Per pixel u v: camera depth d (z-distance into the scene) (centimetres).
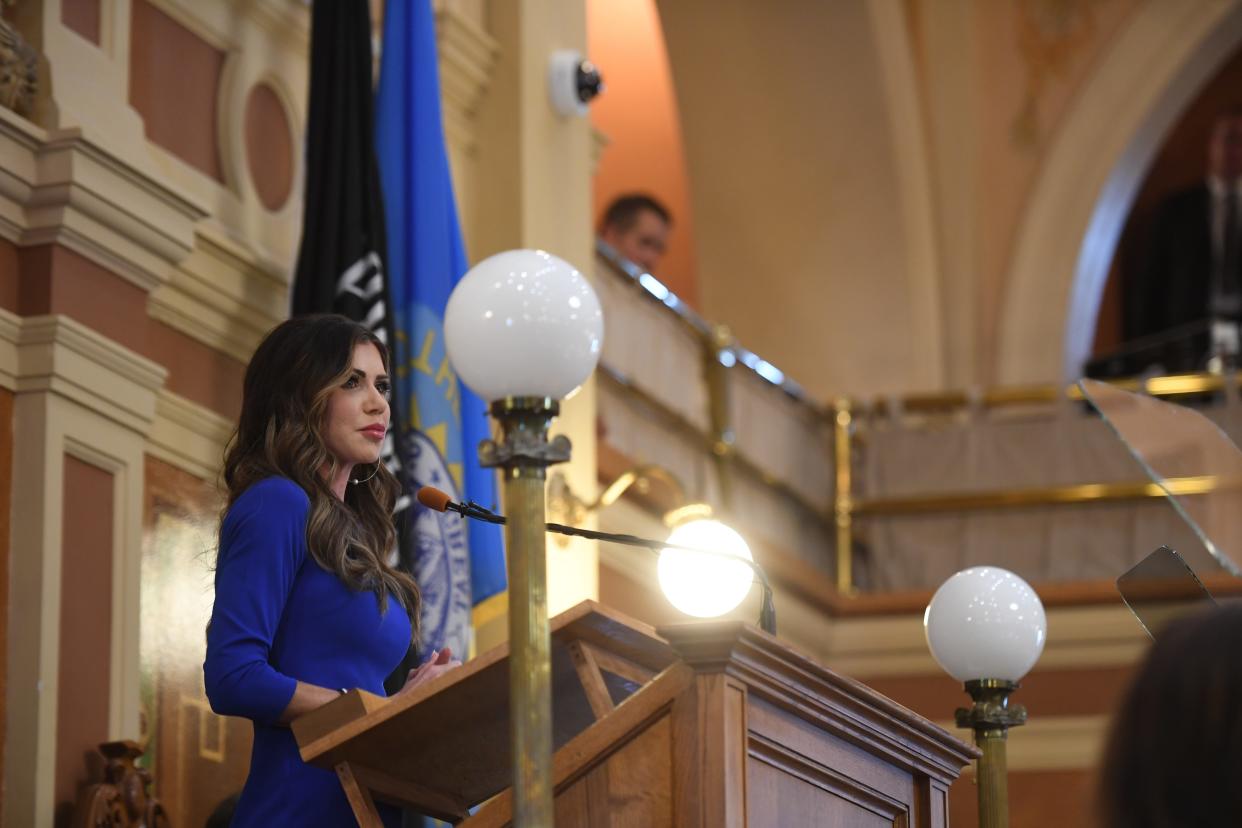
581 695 326
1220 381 1173
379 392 381
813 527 1155
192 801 520
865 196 1355
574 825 277
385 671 361
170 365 544
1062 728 1063
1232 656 169
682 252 1459
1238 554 374
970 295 1385
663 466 945
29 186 487
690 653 273
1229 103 1672
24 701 462
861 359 1361
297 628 352
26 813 454
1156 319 1641
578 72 757
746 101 1349
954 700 1102
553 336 267
